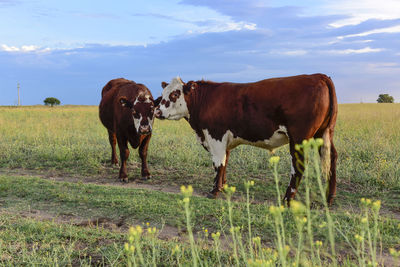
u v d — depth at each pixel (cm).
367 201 223
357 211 570
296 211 190
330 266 317
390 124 1518
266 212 529
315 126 576
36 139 1284
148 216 529
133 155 1031
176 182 801
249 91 614
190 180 811
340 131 1441
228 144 664
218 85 669
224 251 383
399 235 443
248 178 800
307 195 200
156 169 913
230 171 859
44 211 560
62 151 1045
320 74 594
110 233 444
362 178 763
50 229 450
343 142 1109
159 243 399
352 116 2067
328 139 593
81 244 410
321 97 568
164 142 1209
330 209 580
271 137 610
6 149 1112
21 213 544
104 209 566
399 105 3678
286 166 883
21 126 1722
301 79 584
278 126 595
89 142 1276
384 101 6269
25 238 419
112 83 1016
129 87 859
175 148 1112
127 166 947
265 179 793
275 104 587
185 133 1462
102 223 508
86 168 928
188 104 690
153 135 1380
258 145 638
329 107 581
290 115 577
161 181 813
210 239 444
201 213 535
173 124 1803
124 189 688
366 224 221
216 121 650
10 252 378
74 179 840
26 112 2942
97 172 899
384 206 614
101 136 1412
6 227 459
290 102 576
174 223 504
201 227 489
